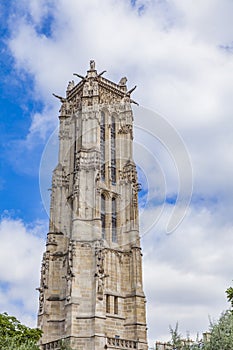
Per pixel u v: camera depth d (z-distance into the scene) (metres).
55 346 68.38
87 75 94.00
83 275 73.06
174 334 40.38
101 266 72.62
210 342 38.53
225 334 38.38
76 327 68.31
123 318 73.88
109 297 74.06
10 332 58.78
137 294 74.94
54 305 76.38
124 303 75.44
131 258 78.75
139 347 70.31
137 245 79.44
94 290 71.19
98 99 90.38
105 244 78.00
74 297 70.50
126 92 97.00
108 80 96.19
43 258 81.12
